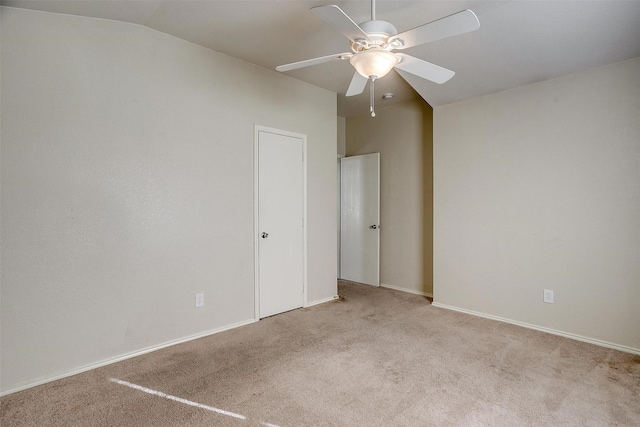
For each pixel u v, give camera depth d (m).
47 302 2.16
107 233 2.39
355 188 5.01
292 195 3.60
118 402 1.93
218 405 1.91
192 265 2.83
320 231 3.92
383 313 3.55
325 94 3.93
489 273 3.39
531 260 3.11
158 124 2.62
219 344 2.74
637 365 2.38
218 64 2.97
